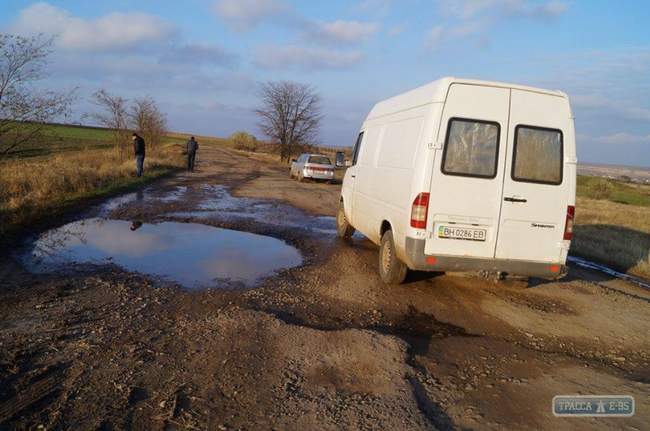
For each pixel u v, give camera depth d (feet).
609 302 21.42
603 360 14.84
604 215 64.69
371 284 21.27
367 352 13.64
